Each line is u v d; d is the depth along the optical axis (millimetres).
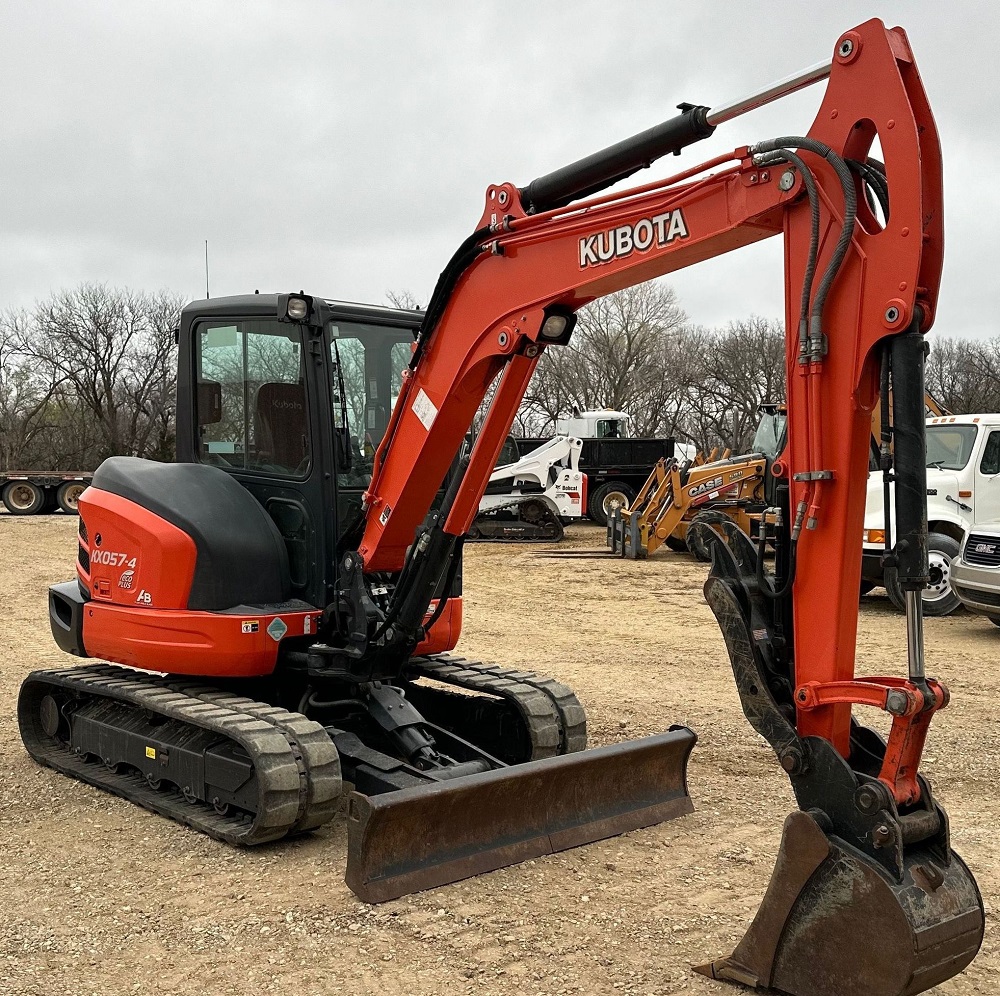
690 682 9141
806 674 3623
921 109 3371
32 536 22672
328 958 3994
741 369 49719
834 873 3416
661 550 20172
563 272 4543
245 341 6113
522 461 22000
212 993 3738
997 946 4098
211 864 4957
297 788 4988
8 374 47719
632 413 50312
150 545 5730
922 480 3342
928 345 3398
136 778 6137
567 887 4633
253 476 6082
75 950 4066
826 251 3539
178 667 5680
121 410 48844
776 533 3793
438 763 5461
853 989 3355
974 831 5430
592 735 7336
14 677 9445
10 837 5355
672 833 5312
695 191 3959
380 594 5750
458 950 4051
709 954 4008
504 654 10523
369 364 5980
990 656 10086
